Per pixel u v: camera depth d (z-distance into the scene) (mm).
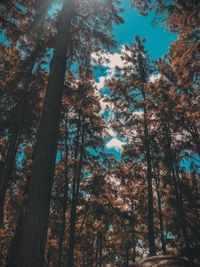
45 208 7348
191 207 22500
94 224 36219
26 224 7055
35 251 6762
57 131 8492
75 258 46312
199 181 25453
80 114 25031
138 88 26047
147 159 23922
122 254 50812
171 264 15648
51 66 9461
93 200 28312
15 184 18719
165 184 24578
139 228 39188
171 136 22125
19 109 16141
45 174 7707
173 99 19297
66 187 24922
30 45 16453
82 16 11430
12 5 12211
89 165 26906
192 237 20422
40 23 12867
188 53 14602
